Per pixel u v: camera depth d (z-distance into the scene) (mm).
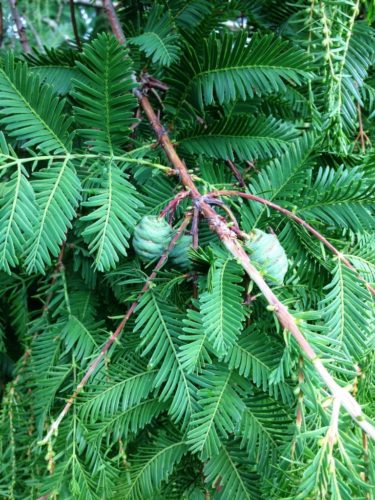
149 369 209
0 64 187
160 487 231
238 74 213
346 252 211
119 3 298
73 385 224
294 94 255
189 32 249
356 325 184
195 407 189
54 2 486
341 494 138
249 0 281
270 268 174
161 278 190
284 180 204
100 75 186
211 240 201
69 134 201
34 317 302
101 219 186
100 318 264
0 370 322
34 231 183
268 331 204
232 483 214
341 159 218
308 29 239
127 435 233
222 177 225
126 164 210
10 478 253
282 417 202
